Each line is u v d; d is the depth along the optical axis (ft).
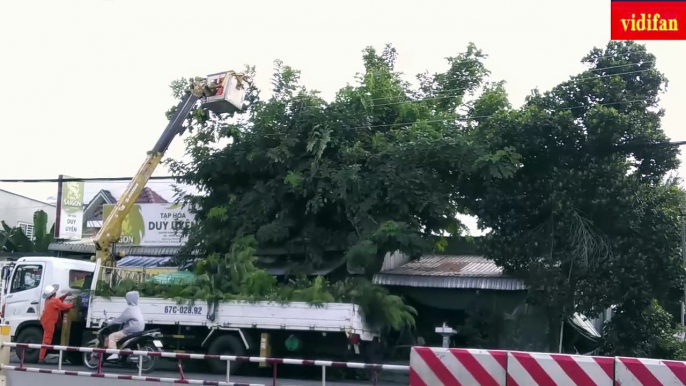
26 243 101.24
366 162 63.36
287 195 66.74
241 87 68.33
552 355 24.91
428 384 25.79
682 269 55.52
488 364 25.35
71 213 92.79
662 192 61.57
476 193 64.13
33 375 42.55
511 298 62.80
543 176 61.05
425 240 61.11
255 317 50.26
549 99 61.62
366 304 50.06
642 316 56.54
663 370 23.76
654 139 57.21
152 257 85.71
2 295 56.95
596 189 56.95
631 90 61.11
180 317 51.72
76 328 55.31
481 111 67.00
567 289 56.29
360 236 60.80
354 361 50.98
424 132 62.80
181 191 74.33
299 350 51.06
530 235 58.29
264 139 67.72
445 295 65.26
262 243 66.64
